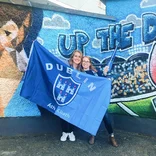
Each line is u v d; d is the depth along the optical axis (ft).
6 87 15.67
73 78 15.19
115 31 17.39
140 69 16.93
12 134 16.07
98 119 14.76
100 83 15.03
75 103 15.02
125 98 17.47
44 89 15.14
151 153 14.97
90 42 17.20
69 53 16.83
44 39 16.20
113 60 17.52
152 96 16.70
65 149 14.99
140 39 16.83
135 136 17.01
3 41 15.28
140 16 16.74
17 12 15.40
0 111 15.71
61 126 16.39
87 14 16.89
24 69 15.88
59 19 16.43
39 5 15.84
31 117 16.38
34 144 15.38
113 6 17.48
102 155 14.56
